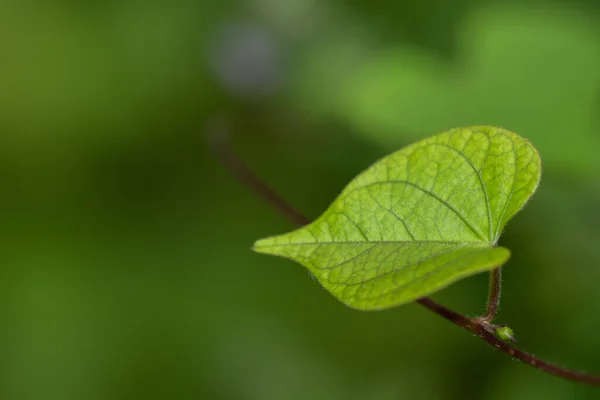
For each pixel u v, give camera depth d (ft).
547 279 1.53
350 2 1.96
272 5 1.94
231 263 2.09
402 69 1.45
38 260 2.13
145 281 2.11
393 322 1.88
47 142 2.25
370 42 1.90
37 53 2.33
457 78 1.45
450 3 1.88
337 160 1.67
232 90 1.91
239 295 2.06
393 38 1.92
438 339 1.81
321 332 1.96
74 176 2.25
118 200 2.19
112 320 2.07
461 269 0.89
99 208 2.21
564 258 1.51
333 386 1.87
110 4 2.33
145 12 2.33
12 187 2.23
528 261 1.54
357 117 1.44
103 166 2.24
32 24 2.35
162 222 2.19
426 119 1.41
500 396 1.54
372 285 0.91
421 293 0.89
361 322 1.90
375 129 1.42
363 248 0.95
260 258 2.09
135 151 2.23
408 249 0.94
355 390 1.85
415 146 0.96
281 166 1.92
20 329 2.05
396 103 1.43
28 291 2.10
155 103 2.24
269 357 1.96
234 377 1.98
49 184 2.24
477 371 1.71
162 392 1.98
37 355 2.03
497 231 0.94
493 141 0.96
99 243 2.17
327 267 0.94
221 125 1.33
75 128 2.27
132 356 2.02
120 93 2.25
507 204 0.94
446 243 0.94
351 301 0.91
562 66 1.42
